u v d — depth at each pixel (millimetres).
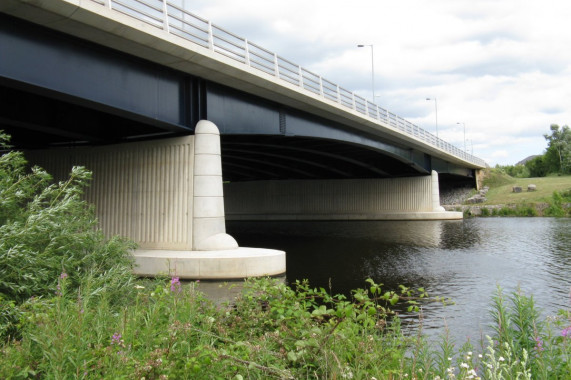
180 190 22312
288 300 6535
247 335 6414
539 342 5551
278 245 31344
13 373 4730
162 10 19172
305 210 62688
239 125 25562
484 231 40250
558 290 16562
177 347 5414
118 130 24703
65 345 4758
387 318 12656
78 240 9211
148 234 22797
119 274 9039
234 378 4898
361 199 60531
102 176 24719
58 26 16391
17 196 8898
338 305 5996
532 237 34844
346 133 37406
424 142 49281
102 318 5801
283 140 34219
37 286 7895
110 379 4523
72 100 18000
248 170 56531
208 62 21141
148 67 20703
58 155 26453
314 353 5285
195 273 18766
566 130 107750
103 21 16578
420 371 5430
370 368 5418
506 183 81938
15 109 19422
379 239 34844
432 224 49500
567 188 68312
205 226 21578
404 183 58938
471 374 5066
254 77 23656
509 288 17000
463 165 73812
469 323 12180
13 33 15672
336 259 24719
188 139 22516
